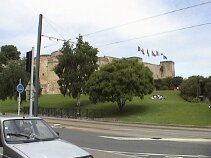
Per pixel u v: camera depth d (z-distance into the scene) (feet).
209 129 116.57
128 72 189.16
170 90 352.08
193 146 63.10
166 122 155.43
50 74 362.53
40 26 93.86
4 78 217.97
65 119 168.14
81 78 224.94
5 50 421.18
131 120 167.32
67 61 225.56
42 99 291.38
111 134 88.53
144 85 192.95
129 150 57.57
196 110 182.09
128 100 203.51
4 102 287.28
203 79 309.83
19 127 27.48
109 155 51.70
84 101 252.83
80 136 81.97
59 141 26.61
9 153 24.49
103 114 193.98
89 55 226.99
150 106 204.23
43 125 28.99
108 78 192.44
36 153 23.49
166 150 57.52
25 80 214.90
